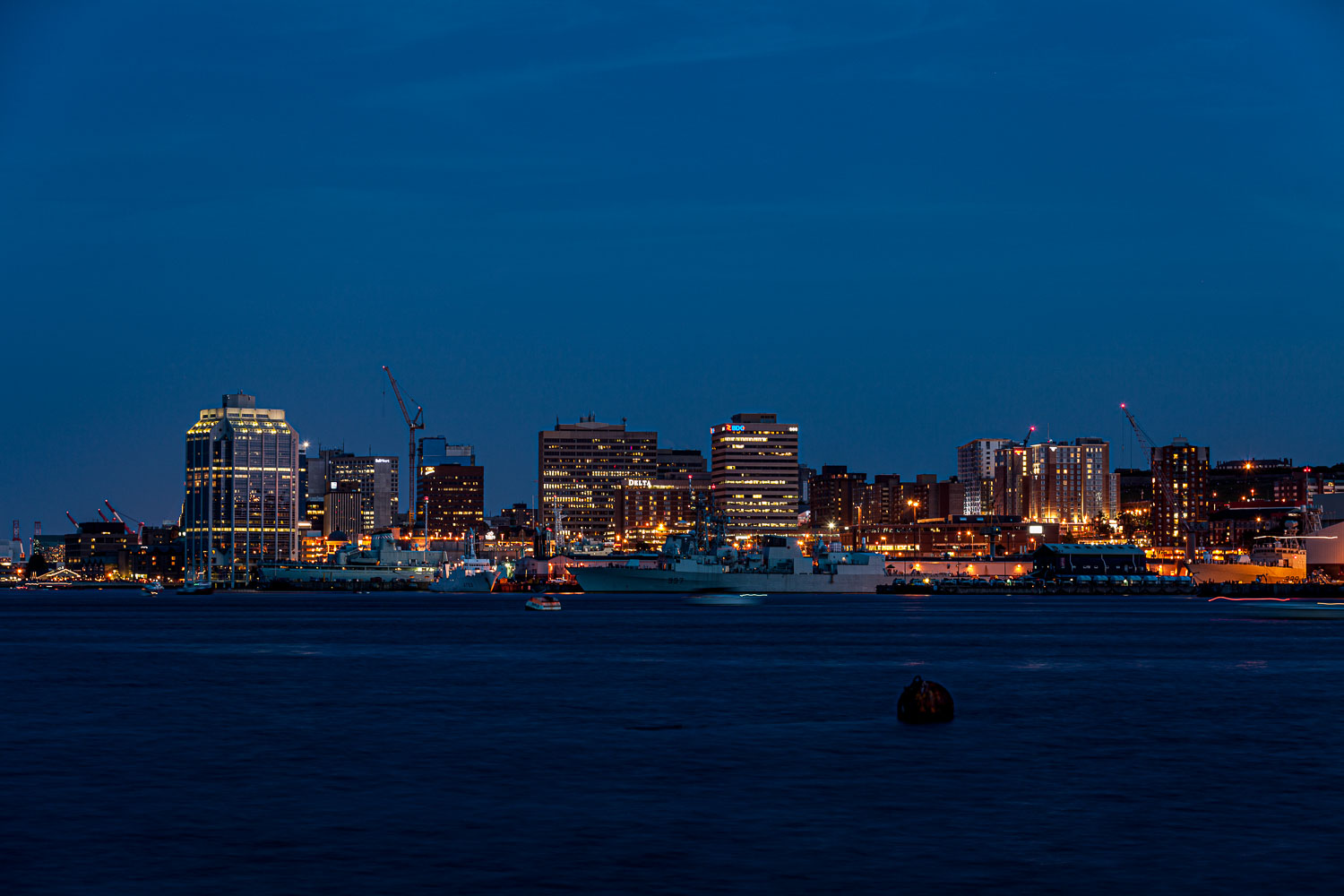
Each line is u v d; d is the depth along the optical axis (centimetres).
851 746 8269
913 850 5381
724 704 10675
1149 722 9562
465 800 6431
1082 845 5491
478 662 15288
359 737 8712
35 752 8019
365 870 5041
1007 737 8738
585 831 5728
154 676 13350
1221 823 5953
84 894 4700
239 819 5984
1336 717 9925
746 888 4806
